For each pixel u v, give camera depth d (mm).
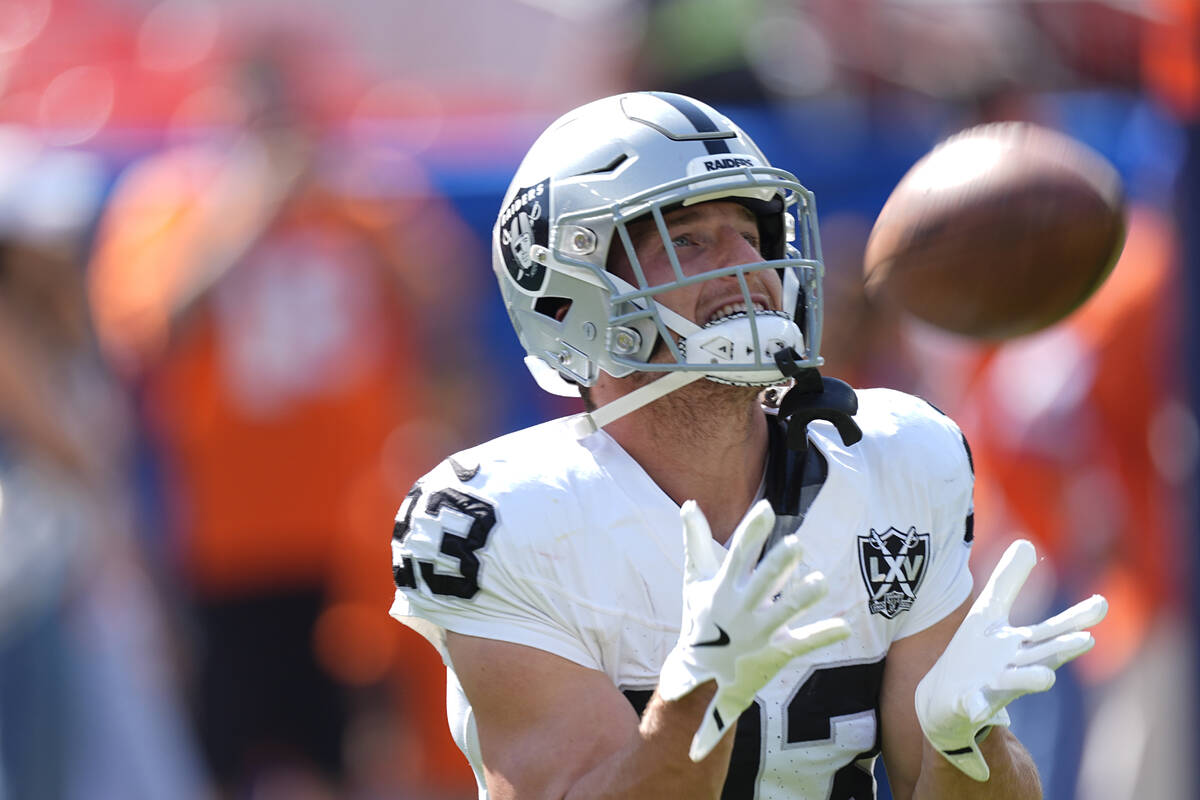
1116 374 17016
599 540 8852
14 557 12883
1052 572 17312
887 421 9453
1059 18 20531
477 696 8812
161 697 14195
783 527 9031
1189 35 15812
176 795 13664
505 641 8742
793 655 7602
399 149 19672
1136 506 17016
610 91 21250
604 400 9406
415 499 9195
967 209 9641
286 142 19031
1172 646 16828
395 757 18984
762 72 19812
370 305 19016
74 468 13352
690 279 8766
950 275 9680
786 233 9461
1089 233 9641
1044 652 7957
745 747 8844
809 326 9047
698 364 8703
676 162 9016
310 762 18984
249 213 18906
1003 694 7961
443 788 18797
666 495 9008
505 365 19734
